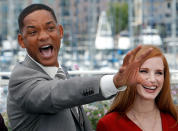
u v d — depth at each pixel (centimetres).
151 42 1633
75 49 2325
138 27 2002
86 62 2036
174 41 1593
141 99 296
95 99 217
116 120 295
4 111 486
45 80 240
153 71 287
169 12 2059
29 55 259
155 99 309
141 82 287
